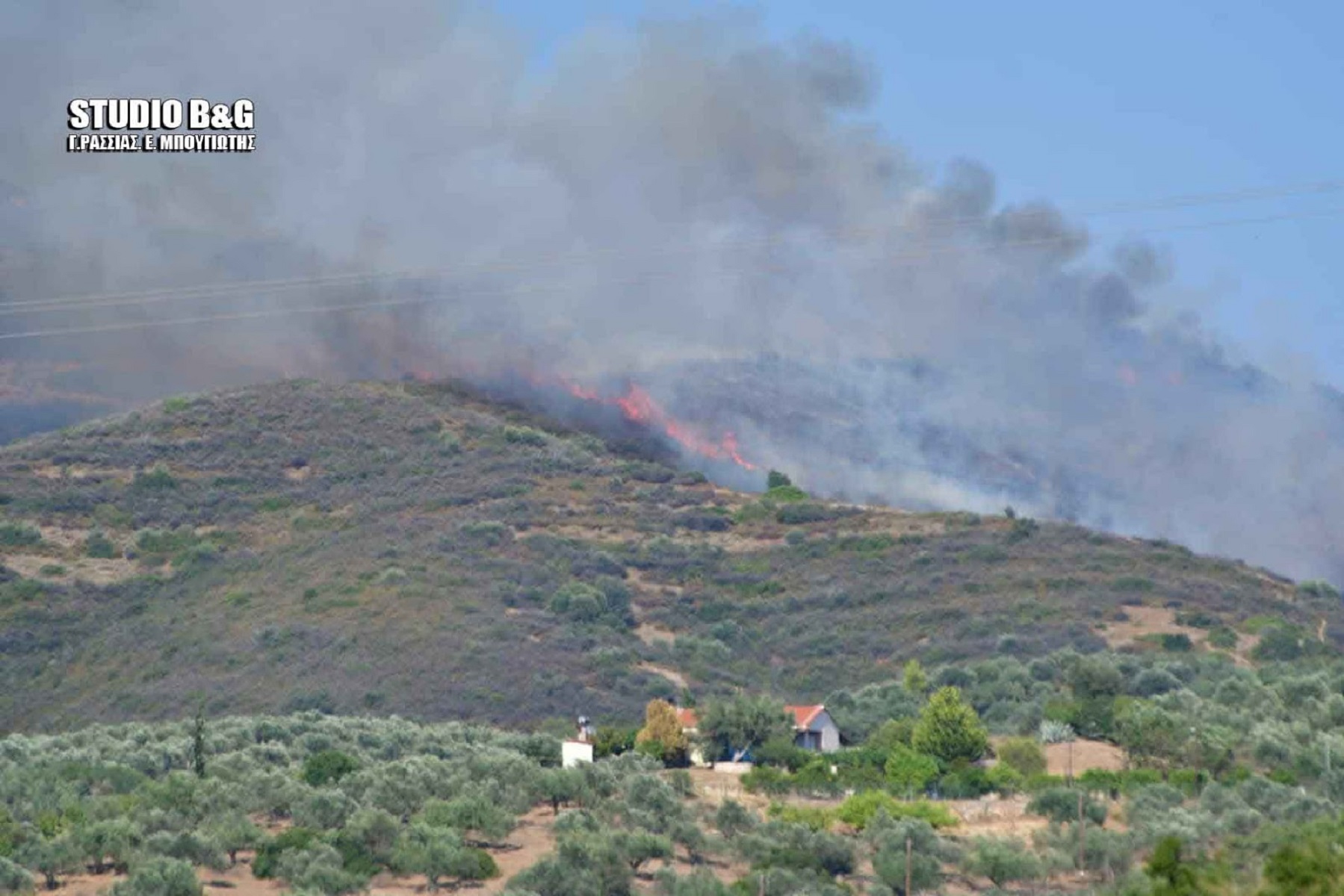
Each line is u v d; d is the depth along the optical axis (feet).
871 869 616.39
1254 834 543.80
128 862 576.61
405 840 590.96
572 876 562.25
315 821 628.28
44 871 569.23
